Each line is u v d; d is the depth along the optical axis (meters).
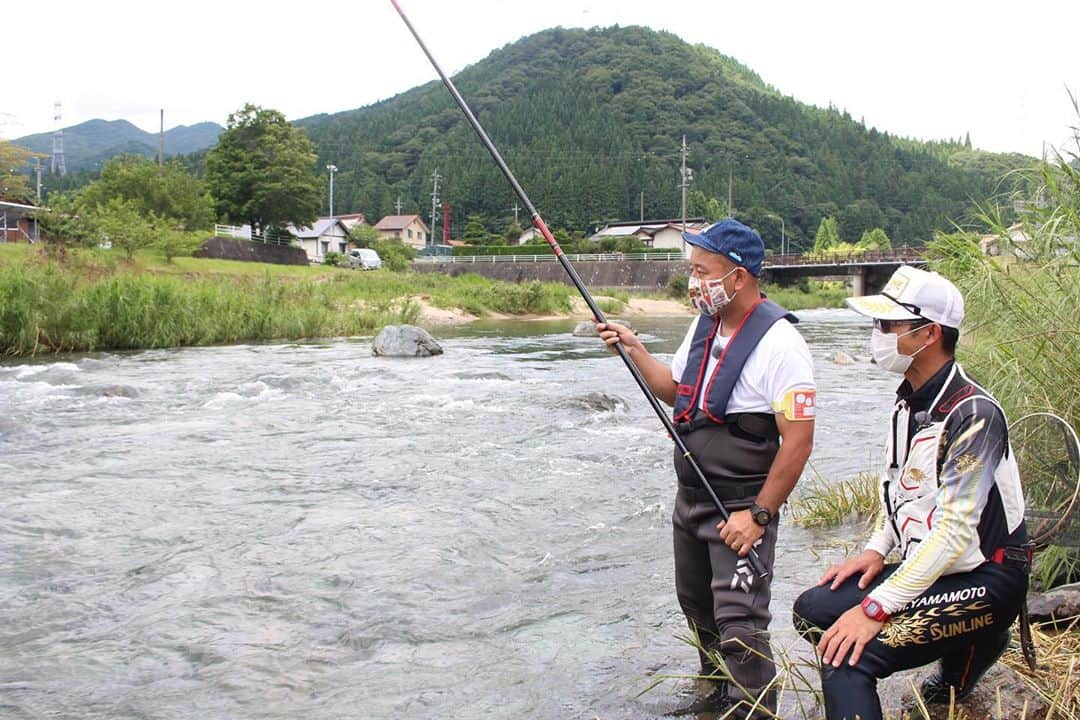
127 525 5.77
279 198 57.44
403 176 143.38
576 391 12.32
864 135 165.38
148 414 10.28
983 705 2.97
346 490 6.70
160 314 20.34
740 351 3.05
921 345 2.66
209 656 3.82
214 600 4.47
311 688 3.53
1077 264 4.84
